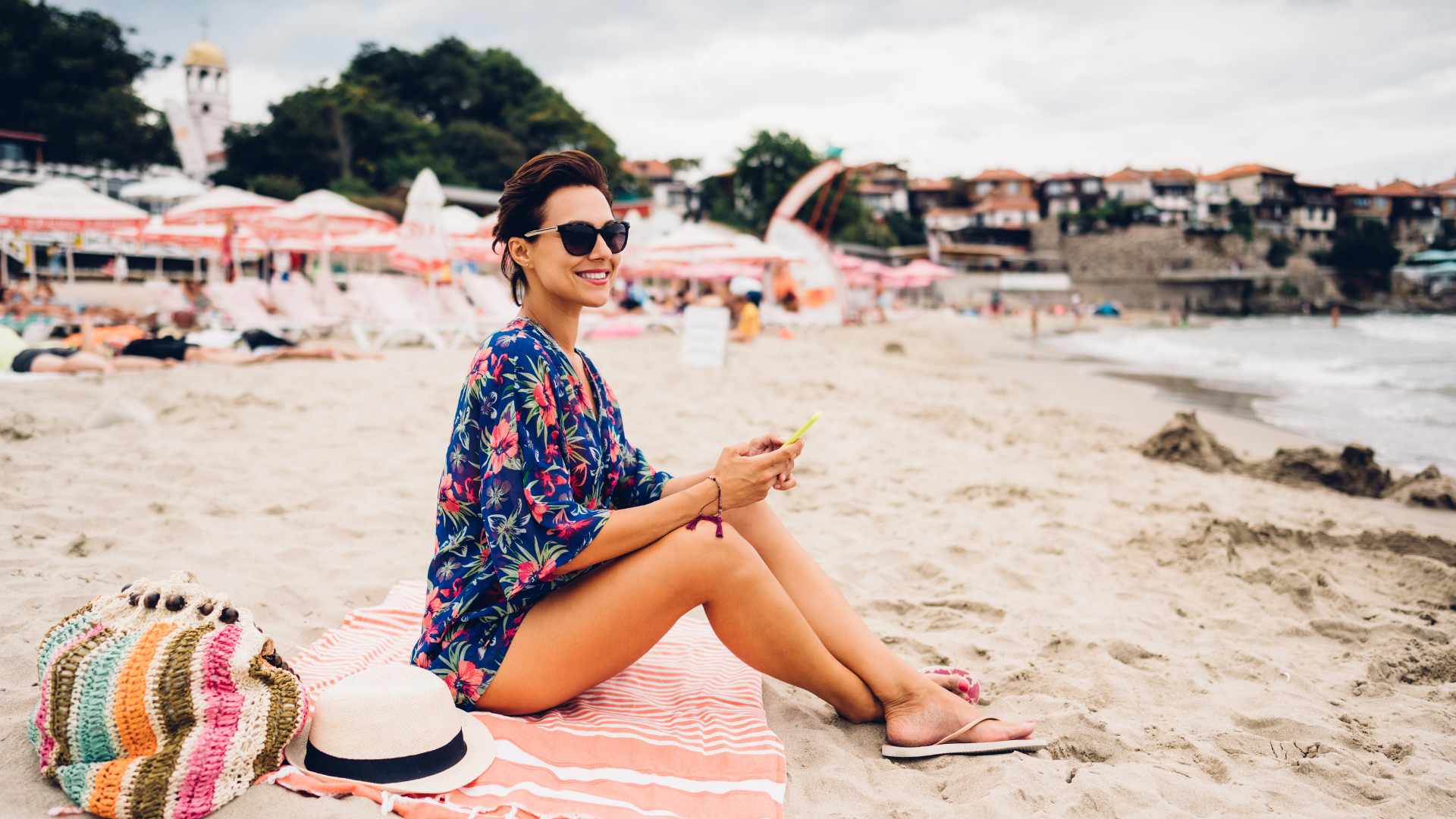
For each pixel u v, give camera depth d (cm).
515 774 171
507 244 195
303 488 437
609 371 1071
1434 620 326
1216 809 189
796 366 1327
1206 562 382
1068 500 508
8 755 170
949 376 1391
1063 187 8506
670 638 268
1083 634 299
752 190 5372
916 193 8919
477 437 187
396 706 166
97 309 1260
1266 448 795
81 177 3209
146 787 148
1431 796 195
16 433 511
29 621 247
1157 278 6812
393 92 5084
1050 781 196
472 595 189
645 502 220
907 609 326
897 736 210
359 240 1677
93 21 4191
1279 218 8500
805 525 441
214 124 5109
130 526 356
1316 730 230
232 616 170
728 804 169
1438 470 589
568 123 5181
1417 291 7494
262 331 990
